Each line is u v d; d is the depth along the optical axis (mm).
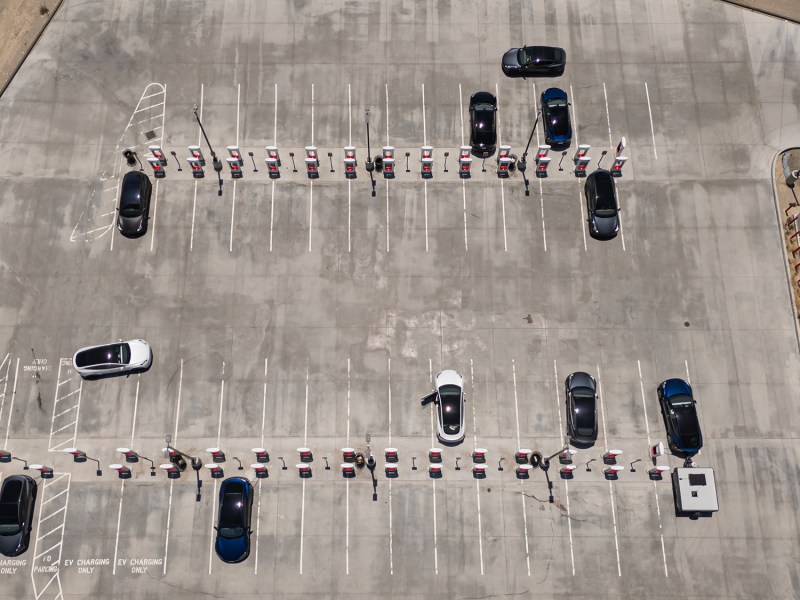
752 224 33188
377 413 30719
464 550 29125
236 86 35469
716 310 31969
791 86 35344
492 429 30516
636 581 28719
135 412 30672
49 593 28516
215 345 31594
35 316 31891
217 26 36375
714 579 28703
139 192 32531
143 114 34969
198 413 30703
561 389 31031
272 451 30250
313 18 36406
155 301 32156
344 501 29672
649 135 34562
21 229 33094
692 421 29422
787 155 34250
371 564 28969
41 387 30906
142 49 36000
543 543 29172
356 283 32469
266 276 32531
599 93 35281
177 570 28844
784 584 28625
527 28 36312
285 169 34094
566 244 32969
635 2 36375
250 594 28609
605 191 32500
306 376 31203
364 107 35125
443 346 31609
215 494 29734
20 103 35094
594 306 32094
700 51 35906
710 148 34344
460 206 33562
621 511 29500
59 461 30000
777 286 32281
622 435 30375
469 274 32594
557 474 29953
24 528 28594
